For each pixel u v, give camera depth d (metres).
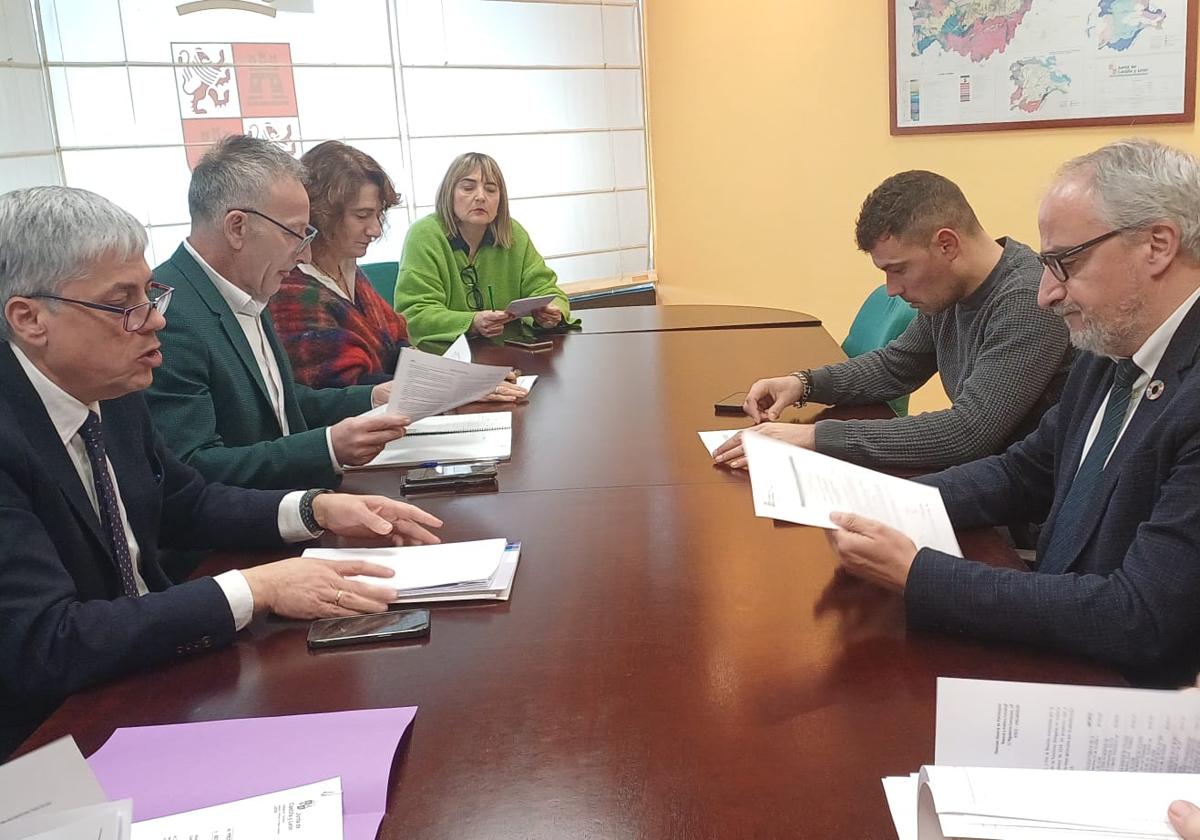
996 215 3.84
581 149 4.84
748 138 4.58
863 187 4.23
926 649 1.13
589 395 2.38
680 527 1.52
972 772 0.79
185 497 1.57
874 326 2.95
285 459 1.79
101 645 1.12
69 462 1.32
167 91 3.77
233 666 1.16
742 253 4.74
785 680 1.07
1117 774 0.79
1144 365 1.26
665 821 0.85
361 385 2.51
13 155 3.36
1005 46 3.67
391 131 4.29
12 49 3.35
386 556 1.42
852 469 1.53
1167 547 1.08
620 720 1.01
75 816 0.76
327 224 2.54
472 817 0.87
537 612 1.26
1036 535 1.93
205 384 1.88
